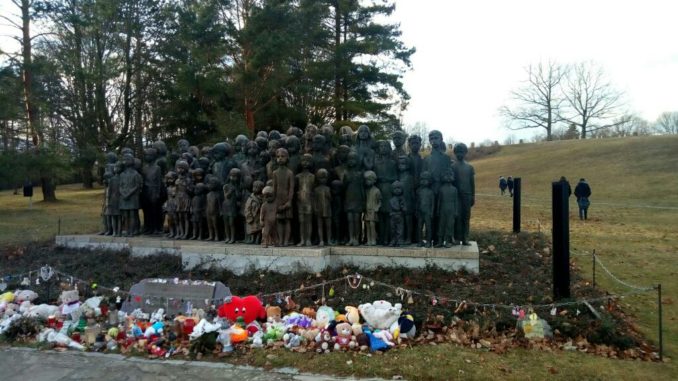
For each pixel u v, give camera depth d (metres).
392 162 9.97
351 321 6.72
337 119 27.47
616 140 53.16
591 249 13.60
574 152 50.19
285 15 22.80
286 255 9.30
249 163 10.95
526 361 5.74
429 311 7.15
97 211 25.48
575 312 7.02
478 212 24.47
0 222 20.36
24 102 24.28
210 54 22.47
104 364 5.93
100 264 10.45
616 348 6.23
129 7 26.86
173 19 25.44
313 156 10.22
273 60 22.52
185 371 5.66
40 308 7.60
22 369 5.82
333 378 5.38
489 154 65.38
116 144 28.11
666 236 16.08
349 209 9.86
